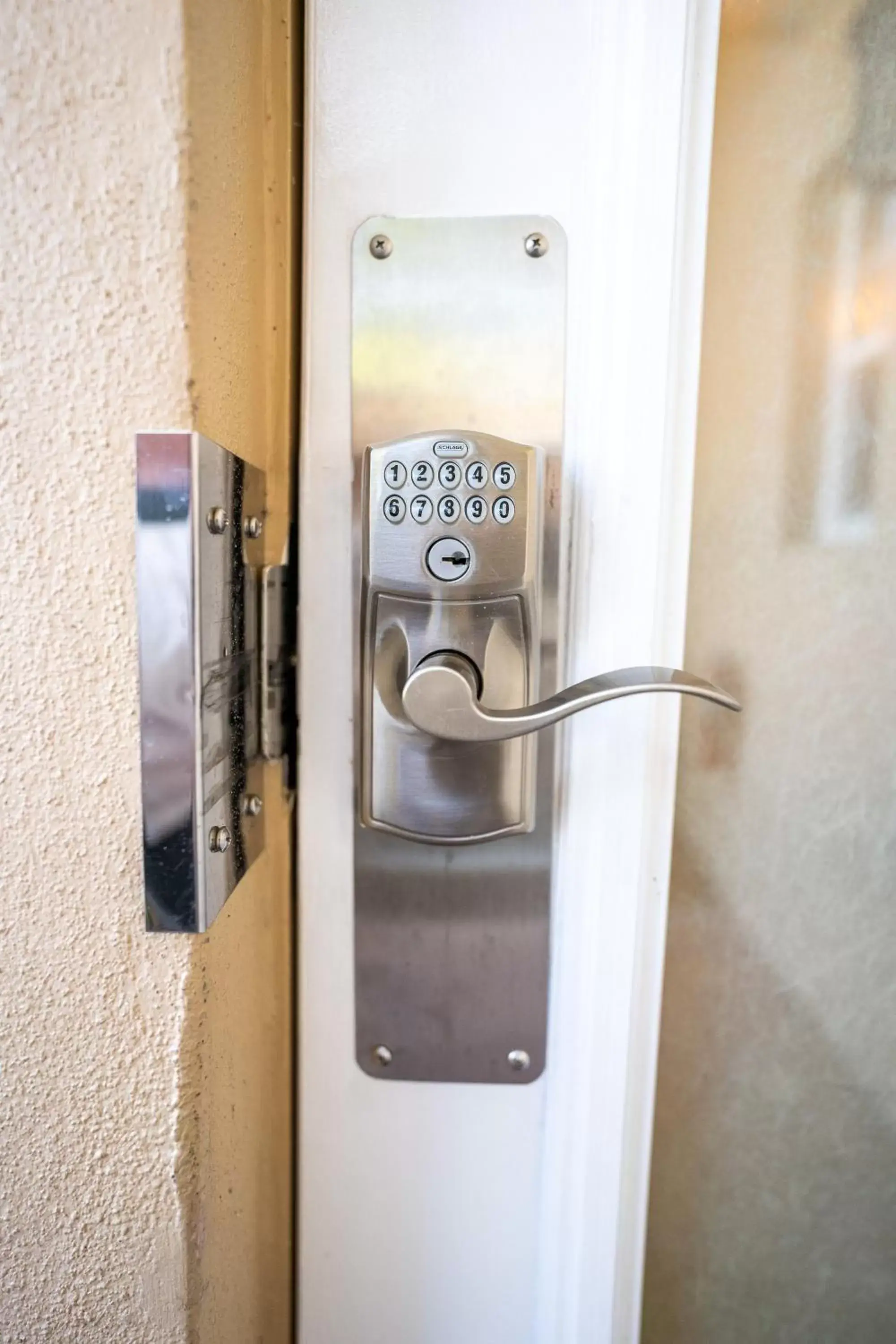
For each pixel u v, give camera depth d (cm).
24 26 24
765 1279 46
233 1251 32
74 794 27
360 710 35
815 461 40
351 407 35
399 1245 40
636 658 35
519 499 30
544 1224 39
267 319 34
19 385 25
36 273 25
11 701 27
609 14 32
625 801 36
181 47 24
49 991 28
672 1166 45
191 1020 28
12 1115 29
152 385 25
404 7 33
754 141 38
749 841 43
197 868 26
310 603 36
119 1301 29
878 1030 44
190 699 26
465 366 35
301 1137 40
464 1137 39
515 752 33
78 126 24
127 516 26
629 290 33
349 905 38
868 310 39
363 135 34
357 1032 39
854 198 38
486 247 34
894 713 42
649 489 34
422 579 30
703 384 40
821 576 41
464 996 38
